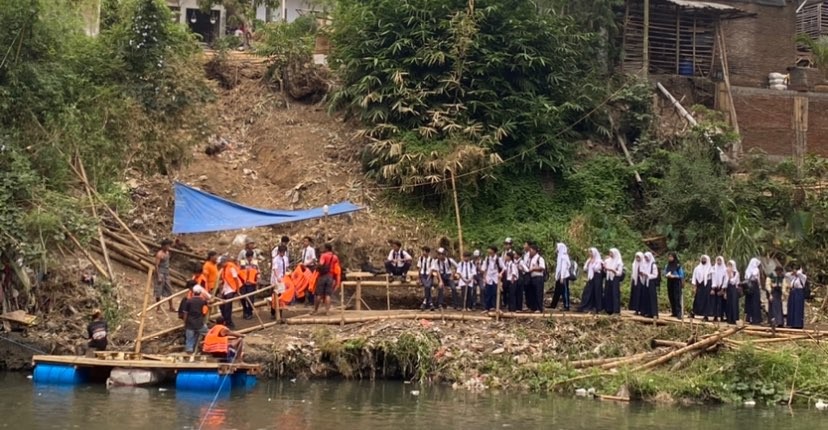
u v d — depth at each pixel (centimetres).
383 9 2889
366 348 1925
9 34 2153
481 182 2756
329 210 2384
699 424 1551
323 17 3391
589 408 1684
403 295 2475
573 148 2958
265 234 2548
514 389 1877
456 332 2044
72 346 1898
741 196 2795
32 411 1449
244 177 2823
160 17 2650
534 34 2905
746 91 3334
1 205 1959
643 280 2191
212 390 1716
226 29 3850
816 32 3988
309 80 3134
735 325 2184
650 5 3284
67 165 2242
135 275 2234
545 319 2108
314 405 1608
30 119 2158
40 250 1948
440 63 2816
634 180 2928
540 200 2825
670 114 3184
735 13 3325
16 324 1917
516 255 2278
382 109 2800
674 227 2767
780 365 1894
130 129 2478
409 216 2680
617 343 2069
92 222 2114
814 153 3188
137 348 1822
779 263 2600
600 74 3139
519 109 2852
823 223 2781
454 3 2898
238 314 2178
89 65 2561
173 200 2583
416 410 1594
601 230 2750
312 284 2189
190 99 2659
